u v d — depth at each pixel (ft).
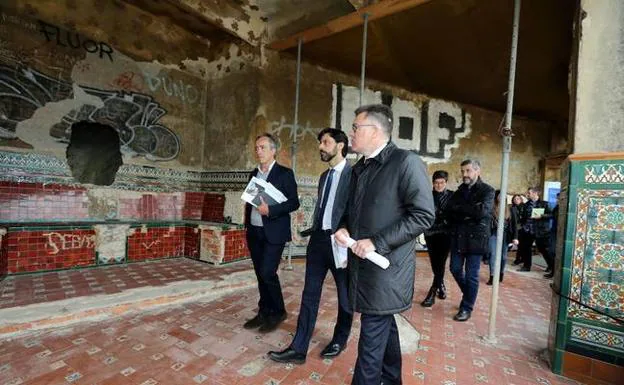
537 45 18.22
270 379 7.74
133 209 18.04
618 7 8.27
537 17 15.88
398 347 6.94
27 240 13.87
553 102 26.04
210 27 19.88
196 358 8.53
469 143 28.22
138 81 18.33
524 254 21.30
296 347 8.51
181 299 12.52
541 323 11.77
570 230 8.45
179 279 14.33
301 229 21.17
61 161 15.79
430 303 13.16
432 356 9.11
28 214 14.74
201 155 21.43
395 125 25.05
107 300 11.32
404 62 21.88
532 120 30.99
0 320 9.29
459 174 27.78
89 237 15.49
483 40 18.52
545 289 16.58
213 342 9.41
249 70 19.69
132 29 18.02
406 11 16.75
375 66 22.34
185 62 20.39
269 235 9.87
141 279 14.07
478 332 10.82
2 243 12.97
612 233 7.95
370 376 6.08
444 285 15.49
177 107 20.08
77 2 16.12
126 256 16.60
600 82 8.40
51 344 8.91
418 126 25.98
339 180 8.62
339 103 22.76
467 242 11.64
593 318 8.10
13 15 14.35
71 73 16.03
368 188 6.45
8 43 14.25
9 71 14.28
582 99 8.58
